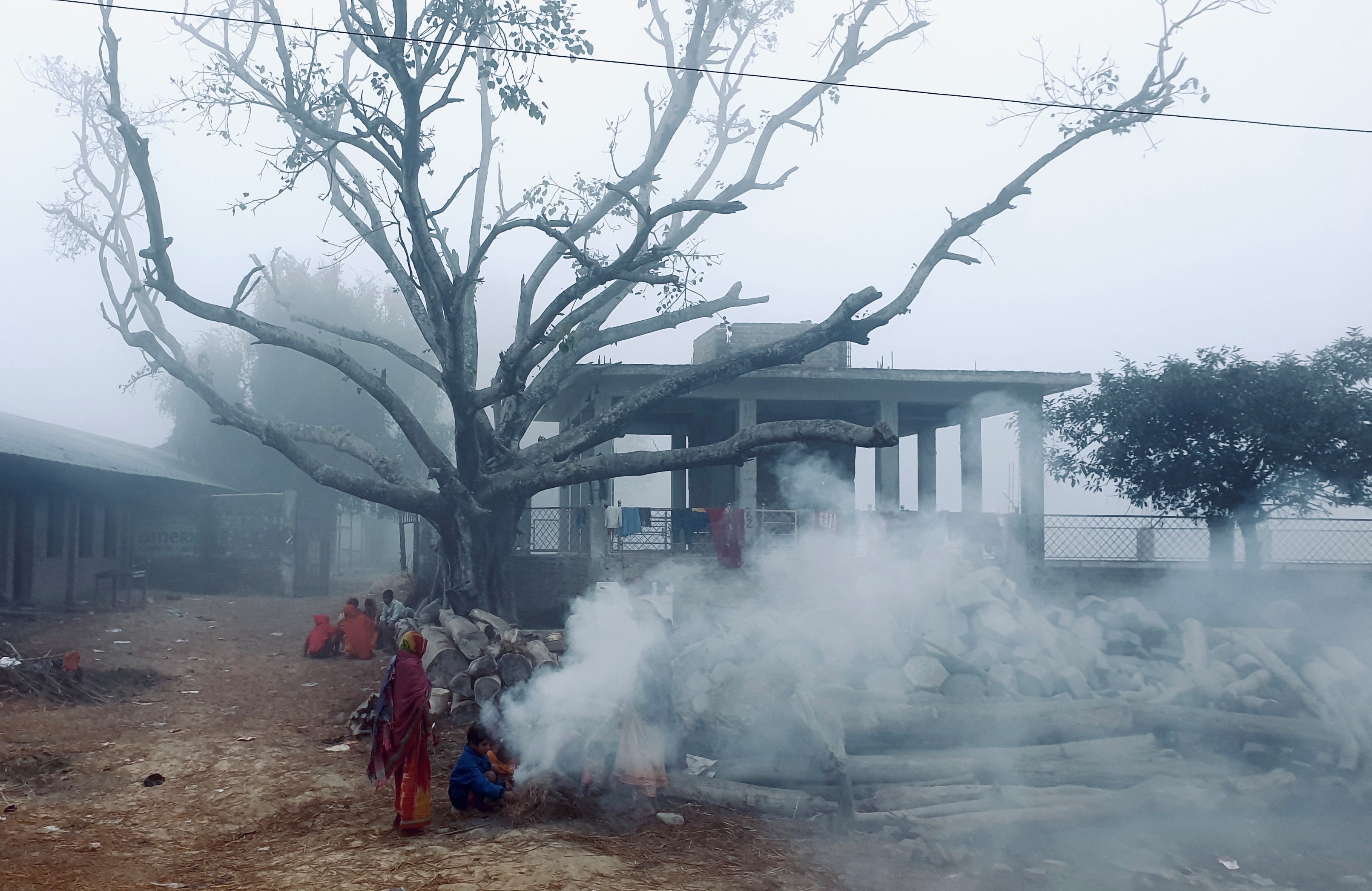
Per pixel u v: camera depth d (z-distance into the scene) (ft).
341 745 33.12
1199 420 61.26
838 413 84.64
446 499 60.08
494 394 54.80
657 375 70.28
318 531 125.08
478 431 60.80
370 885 19.72
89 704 39.01
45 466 63.36
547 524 71.26
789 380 72.59
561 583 67.87
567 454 61.46
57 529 73.56
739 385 72.49
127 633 59.93
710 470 86.94
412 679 23.68
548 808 25.12
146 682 44.37
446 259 65.57
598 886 19.60
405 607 63.98
